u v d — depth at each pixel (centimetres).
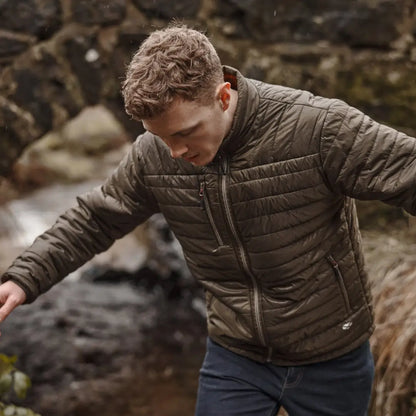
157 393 397
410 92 421
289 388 205
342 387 207
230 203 184
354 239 198
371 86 423
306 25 418
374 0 414
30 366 428
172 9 407
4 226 637
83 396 393
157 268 570
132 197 202
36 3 395
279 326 198
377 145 174
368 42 419
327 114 176
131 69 162
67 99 412
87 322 497
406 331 289
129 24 407
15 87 404
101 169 812
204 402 209
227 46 416
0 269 556
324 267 193
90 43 406
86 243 207
